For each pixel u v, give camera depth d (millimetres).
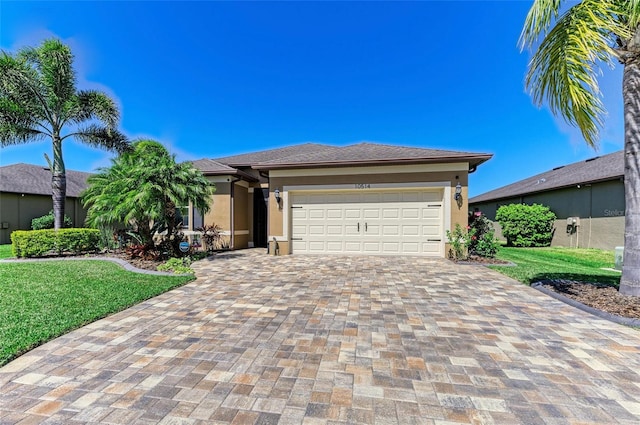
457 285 6352
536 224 15656
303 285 6379
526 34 5105
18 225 16750
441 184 10367
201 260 9914
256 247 14641
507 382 2711
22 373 2854
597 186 13711
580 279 6664
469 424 2174
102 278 6738
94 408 2348
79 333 3797
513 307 4859
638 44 4664
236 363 3053
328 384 2678
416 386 2648
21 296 5242
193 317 4410
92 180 11305
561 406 2377
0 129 11031
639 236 4891
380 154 11375
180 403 2410
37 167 20953
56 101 11727
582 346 3428
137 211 9102
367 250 11031
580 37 4512
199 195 10055
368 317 4402
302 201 11438
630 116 4926
